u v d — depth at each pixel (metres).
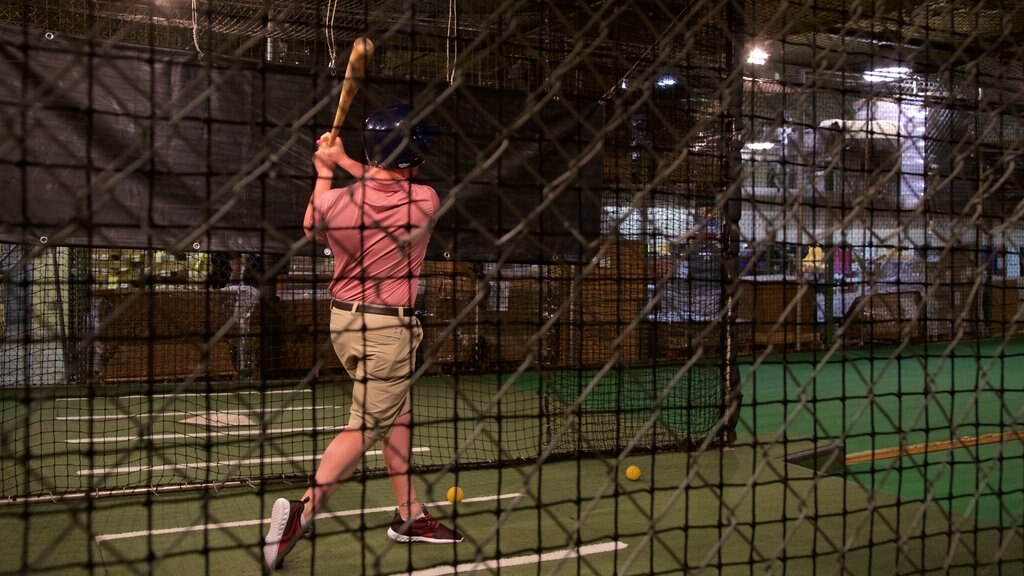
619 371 2.45
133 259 6.23
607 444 5.82
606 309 5.64
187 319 7.22
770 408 7.87
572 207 4.87
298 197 4.60
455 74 1.68
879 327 9.81
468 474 5.44
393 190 3.23
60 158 4.05
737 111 2.77
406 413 3.49
